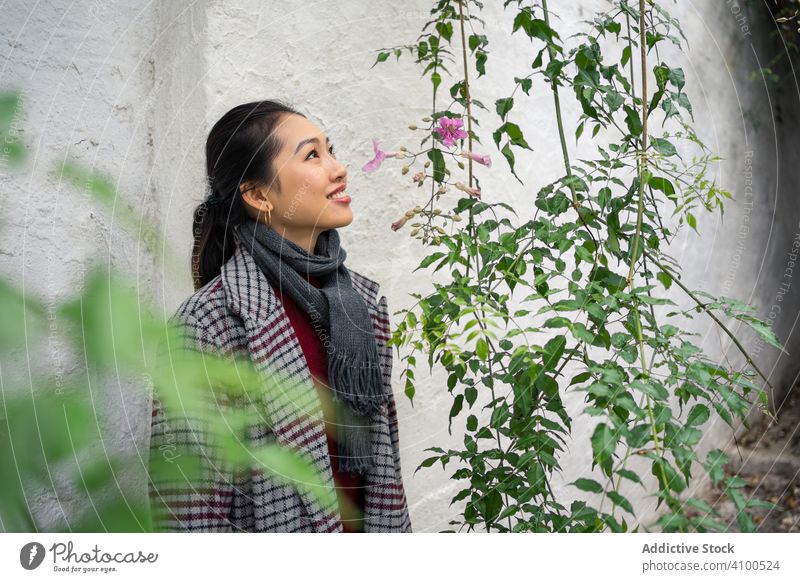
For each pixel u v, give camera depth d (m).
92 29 1.43
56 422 0.31
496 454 1.29
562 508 1.19
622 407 0.94
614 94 1.20
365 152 1.64
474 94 1.80
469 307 1.08
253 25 1.45
